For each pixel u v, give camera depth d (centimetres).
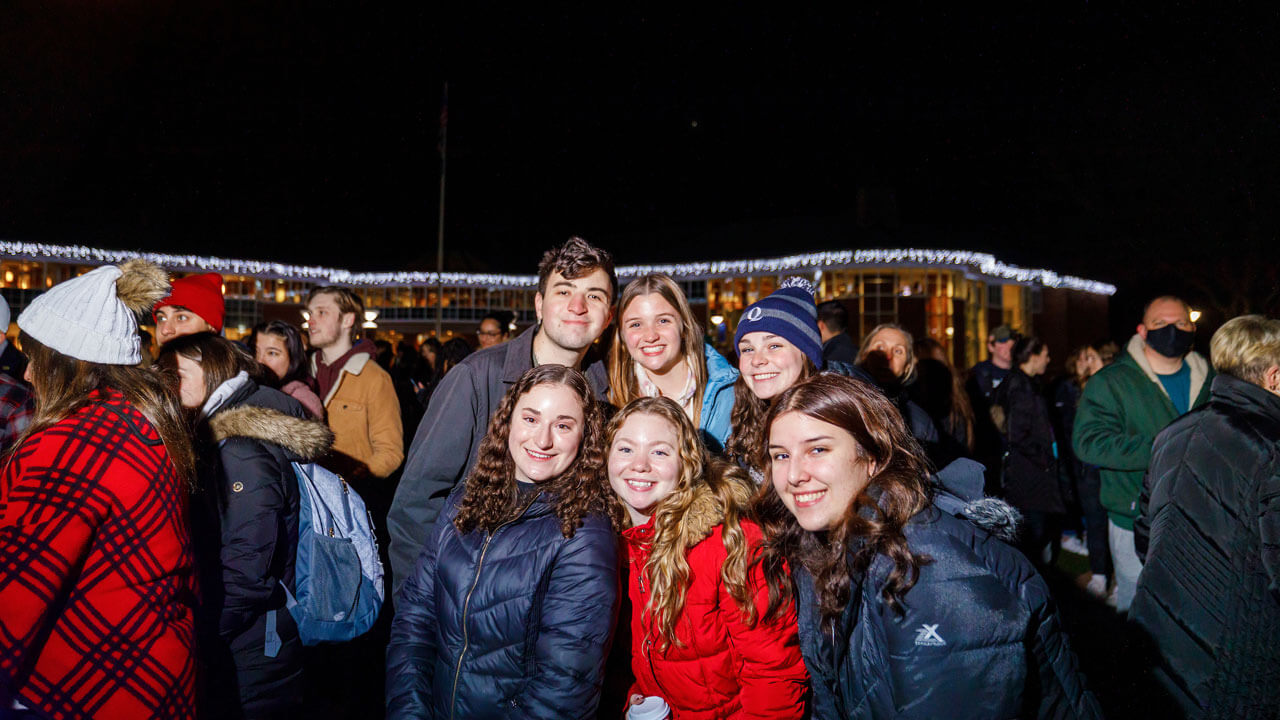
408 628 234
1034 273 2091
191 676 190
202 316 341
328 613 262
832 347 481
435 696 220
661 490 218
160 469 187
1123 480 400
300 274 2262
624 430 220
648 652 220
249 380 284
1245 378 269
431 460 282
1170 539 271
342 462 441
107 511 174
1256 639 248
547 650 207
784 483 184
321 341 462
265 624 253
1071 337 2278
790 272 2081
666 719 207
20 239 1689
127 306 194
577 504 219
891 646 165
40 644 167
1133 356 402
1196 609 261
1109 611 505
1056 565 618
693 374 296
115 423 181
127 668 174
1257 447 251
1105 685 364
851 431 178
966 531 167
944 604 159
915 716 160
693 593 210
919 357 499
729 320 2217
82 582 171
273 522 246
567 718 203
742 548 205
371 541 284
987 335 2066
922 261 1925
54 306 184
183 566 192
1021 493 541
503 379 292
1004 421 558
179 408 203
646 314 283
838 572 176
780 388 263
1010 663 158
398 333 2528
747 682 207
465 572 221
